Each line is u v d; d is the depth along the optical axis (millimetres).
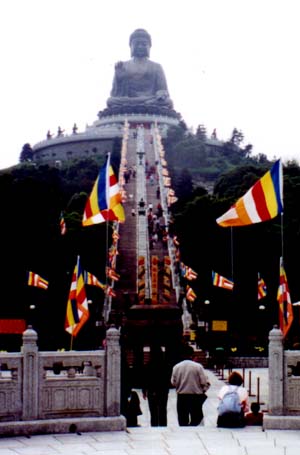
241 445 25781
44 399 28266
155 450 25047
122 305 92688
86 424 28281
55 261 98188
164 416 33062
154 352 33594
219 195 139125
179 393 31094
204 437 27188
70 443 26359
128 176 154125
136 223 124750
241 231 100188
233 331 88062
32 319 86312
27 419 27938
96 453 24719
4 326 52469
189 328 81938
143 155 178250
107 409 28797
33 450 25188
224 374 64688
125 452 24844
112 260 96375
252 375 62750
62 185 168000
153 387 33062
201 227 104125
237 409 29156
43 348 76188
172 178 173125
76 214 109875
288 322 41062
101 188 41094
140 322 53594
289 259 98688
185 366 31203
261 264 98812
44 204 110000
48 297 92375
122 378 32438
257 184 38219
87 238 102000
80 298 41719
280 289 41750
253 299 96688
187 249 104312
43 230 100312
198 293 99500
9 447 25656
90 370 30375
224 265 100750
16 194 104000
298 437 27078
